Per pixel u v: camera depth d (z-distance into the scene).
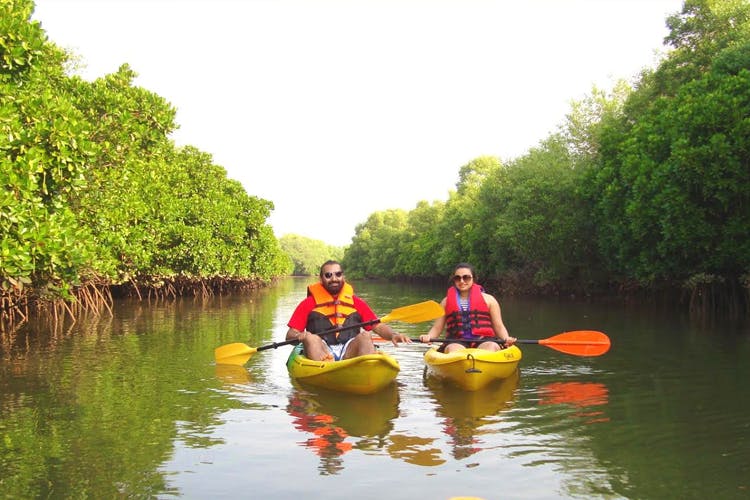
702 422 4.99
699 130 15.47
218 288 35.38
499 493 3.48
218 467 3.93
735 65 16.77
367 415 5.30
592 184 22.28
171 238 25.39
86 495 3.48
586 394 6.14
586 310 19.61
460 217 47.16
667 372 7.39
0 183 8.95
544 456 4.12
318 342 7.07
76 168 10.50
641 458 4.08
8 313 12.93
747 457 4.09
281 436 4.63
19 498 3.44
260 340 10.83
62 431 4.78
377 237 92.44
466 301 7.73
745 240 15.16
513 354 7.29
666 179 15.96
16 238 9.24
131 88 17.25
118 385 6.63
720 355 8.77
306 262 148.50
